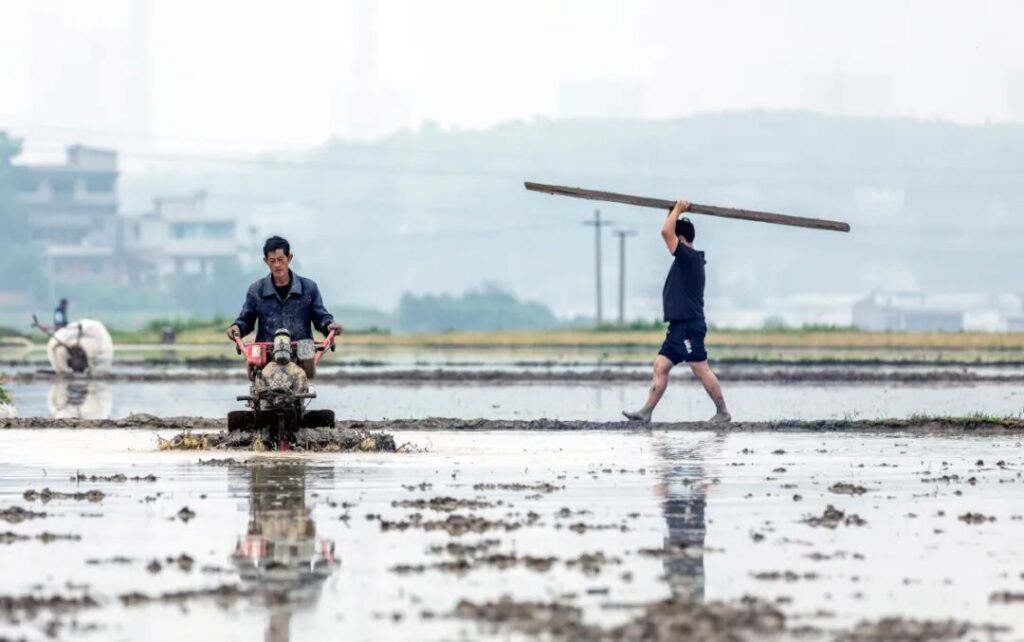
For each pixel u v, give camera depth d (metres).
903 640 22.22
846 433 53.72
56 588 25.55
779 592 25.31
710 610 23.84
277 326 46.88
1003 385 98.00
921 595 25.14
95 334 105.56
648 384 97.75
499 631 22.66
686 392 88.50
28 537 30.05
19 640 22.22
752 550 28.91
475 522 31.62
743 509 34.03
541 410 71.06
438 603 24.42
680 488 37.56
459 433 53.22
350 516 32.72
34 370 116.56
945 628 22.84
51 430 53.97
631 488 37.47
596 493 36.53
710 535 30.53
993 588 25.69
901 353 166.12
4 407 62.47
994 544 29.62
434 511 33.50
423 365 130.50
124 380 102.38
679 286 56.91
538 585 25.72
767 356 151.50
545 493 36.56
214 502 34.75
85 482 38.34
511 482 38.59
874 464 43.12
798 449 47.53
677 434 53.19
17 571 26.84
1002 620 23.47
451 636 22.41
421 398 81.50
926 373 109.31
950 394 86.75
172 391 88.50
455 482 38.53
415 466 42.09
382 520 32.09
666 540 29.92
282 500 35.16
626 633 22.42
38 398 80.94
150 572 26.73
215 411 70.12
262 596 24.83
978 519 32.53
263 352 45.88
